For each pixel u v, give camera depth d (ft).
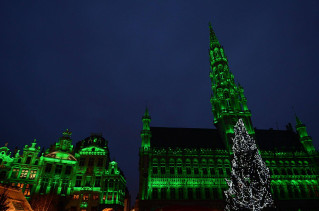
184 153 157.58
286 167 162.81
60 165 164.35
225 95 192.54
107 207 150.20
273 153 166.71
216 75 208.13
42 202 141.79
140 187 142.00
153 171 148.87
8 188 97.30
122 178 173.17
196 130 188.14
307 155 169.07
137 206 144.77
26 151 162.30
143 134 163.43
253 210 104.53
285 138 188.44
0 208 78.28
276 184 154.81
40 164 160.15
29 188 151.84
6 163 155.43
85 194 154.61
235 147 124.26
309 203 147.23
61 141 173.78
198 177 149.48
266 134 191.21
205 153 159.43
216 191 146.72
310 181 158.20
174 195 142.61
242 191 111.04
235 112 177.99
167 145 166.40
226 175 152.46
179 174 149.89
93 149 173.17
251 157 115.85
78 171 163.63
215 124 198.70
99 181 160.56
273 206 110.93
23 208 98.02
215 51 222.48
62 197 154.30
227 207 121.90
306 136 178.19
